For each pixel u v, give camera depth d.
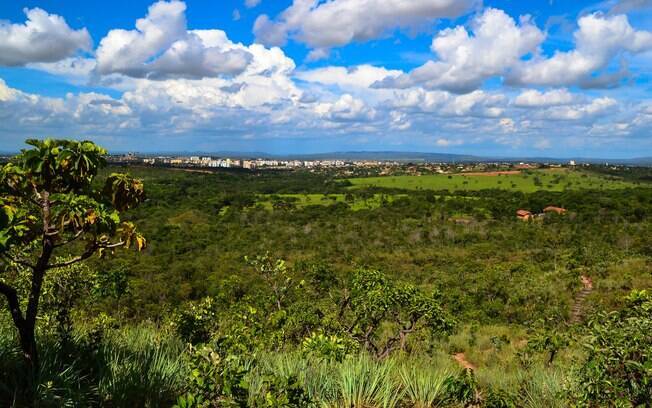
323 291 9.58
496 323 22.03
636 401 3.30
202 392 2.85
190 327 6.16
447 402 4.11
